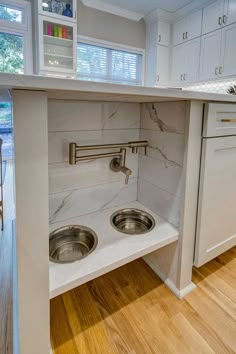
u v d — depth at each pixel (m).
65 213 1.31
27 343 0.84
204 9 3.12
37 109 0.70
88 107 1.24
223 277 1.40
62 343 0.99
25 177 0.72
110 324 1.09
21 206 0.73
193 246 1.27
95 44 3.49
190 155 1.11
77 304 1.20
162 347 0.98
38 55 2.97
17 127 0.68
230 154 1.27
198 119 1.09
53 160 1.20
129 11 3.51
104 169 1.40
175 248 1.25
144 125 1.41
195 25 3.27
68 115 1.19
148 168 1.43
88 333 1.04
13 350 0.94
